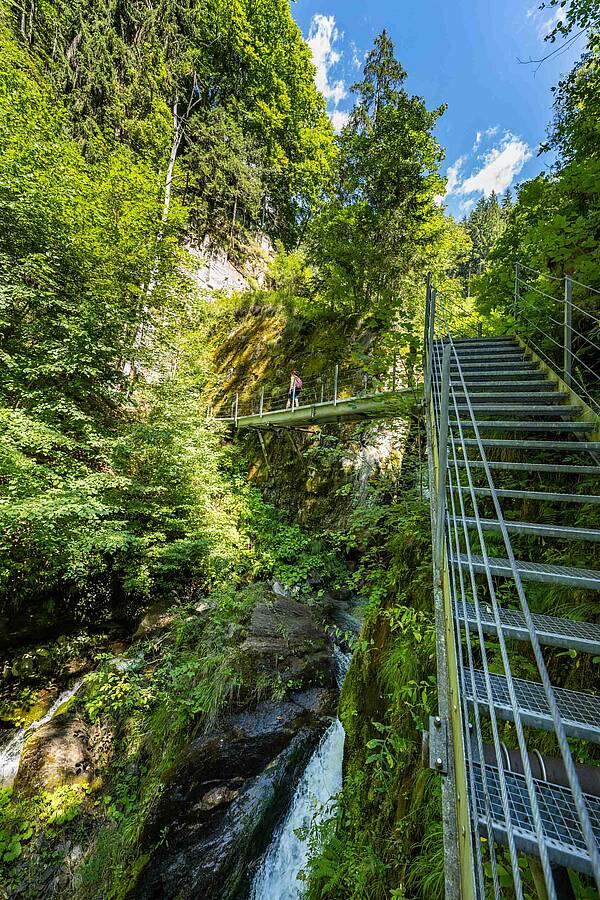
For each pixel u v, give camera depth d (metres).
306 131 22.78
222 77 19.97
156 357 9.91
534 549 2.69
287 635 5.21
